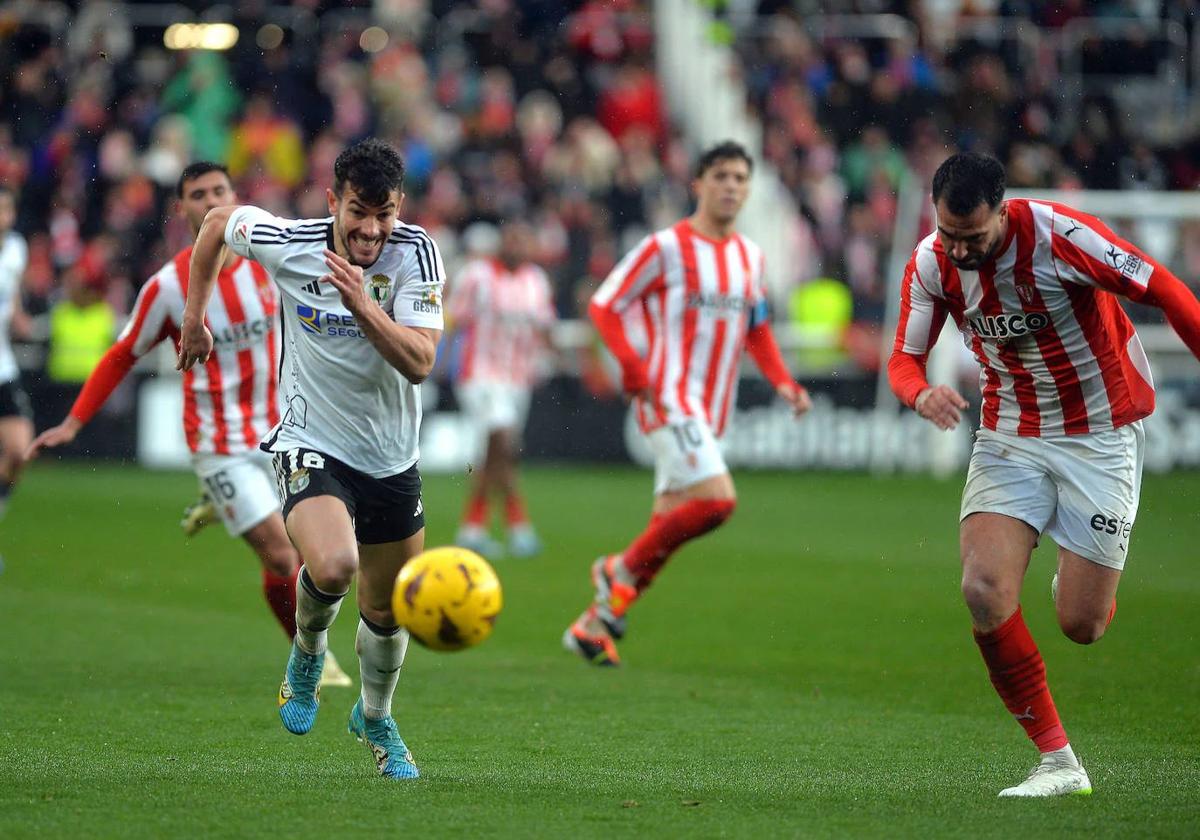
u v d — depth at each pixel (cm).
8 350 3900
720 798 1727
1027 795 1747
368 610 1855
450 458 6906
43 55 7650
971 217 1702
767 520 5225
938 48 8306
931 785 1822
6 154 7319
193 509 2745
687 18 8362
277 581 2592
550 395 7000
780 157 7925
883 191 7812
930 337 1883
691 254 2980
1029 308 1792
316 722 2230
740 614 3441
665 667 2802
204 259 1881
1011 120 8075
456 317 4703
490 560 4425
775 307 7481
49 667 2684
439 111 7944
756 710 2373
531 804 1678
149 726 2172
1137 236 6962
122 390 6662
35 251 7112
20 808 1622
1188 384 6812
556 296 7275
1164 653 2908
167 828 1534
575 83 8144
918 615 3412
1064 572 1859
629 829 1559
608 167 7675
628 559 2839
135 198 7194
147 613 3350
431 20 8181
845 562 4284
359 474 1838
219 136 7612
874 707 2406
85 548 4391
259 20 8012
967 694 2528
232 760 1936
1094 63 8381
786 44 8194
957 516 5334
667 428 2938
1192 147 8062
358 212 1700
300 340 1838
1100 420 1831
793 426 6925
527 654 2956
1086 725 2255
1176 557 4431
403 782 1800
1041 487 1844
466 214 7262
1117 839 1531
